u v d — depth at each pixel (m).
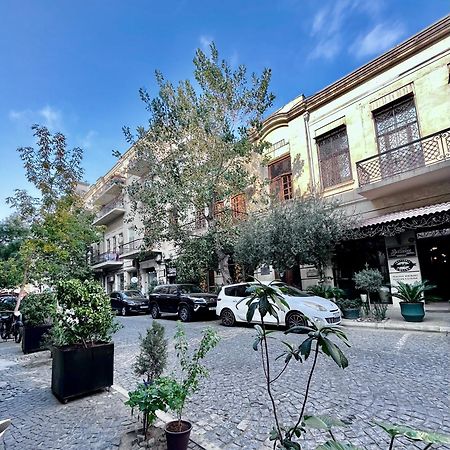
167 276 21.92
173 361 6.75
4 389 5.58
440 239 11.38
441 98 11.16
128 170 20.50
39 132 10.20
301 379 5.12
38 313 8.82
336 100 14.40
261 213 13.92
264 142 14.80
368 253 12.82
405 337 7.72
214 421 3.84
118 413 4.23
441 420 3.51
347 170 13.96
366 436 3.27
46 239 11.09
